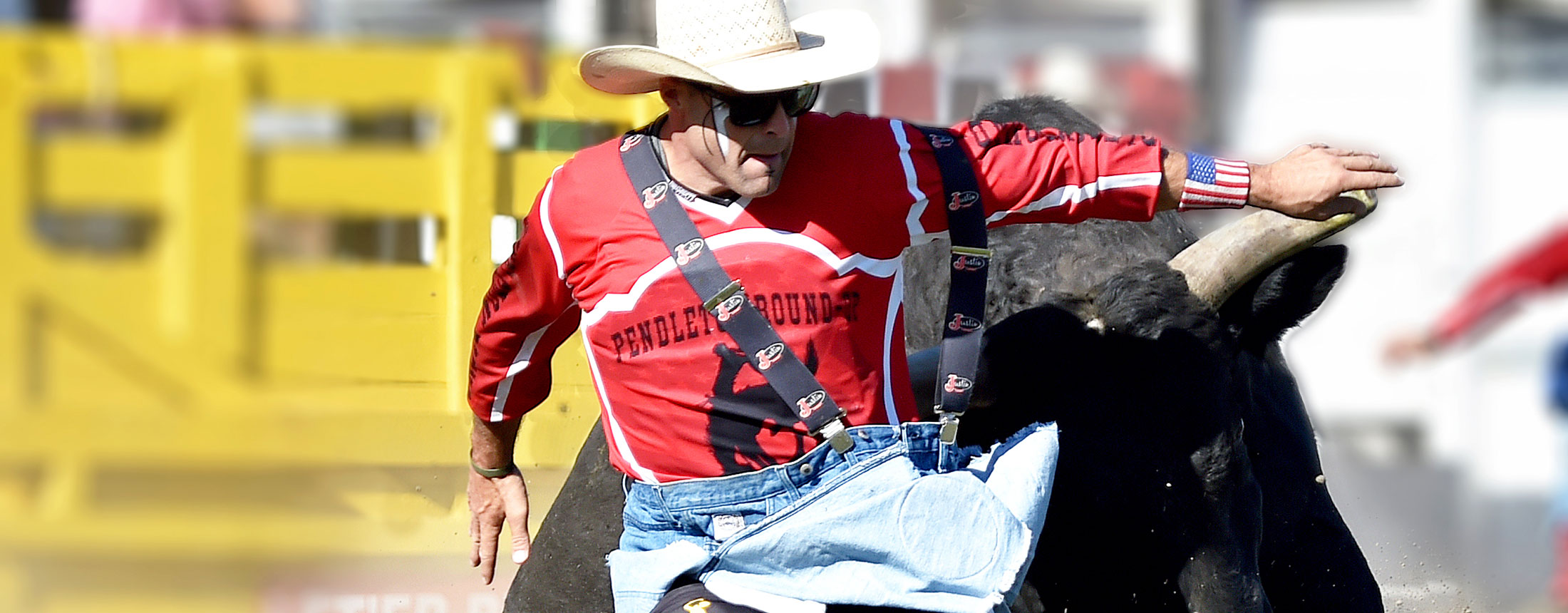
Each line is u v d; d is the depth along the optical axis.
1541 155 24.12
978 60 22.62
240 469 19.22
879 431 8.68
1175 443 9.50
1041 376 9.70
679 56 8.53
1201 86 24.00
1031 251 10.78
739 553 8.52
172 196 21.00
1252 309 10.12
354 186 21.19
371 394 18.27
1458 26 23.91
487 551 10.32
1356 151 9.05
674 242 8.60
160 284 20.70
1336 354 24.62
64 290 20.41
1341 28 24.14
